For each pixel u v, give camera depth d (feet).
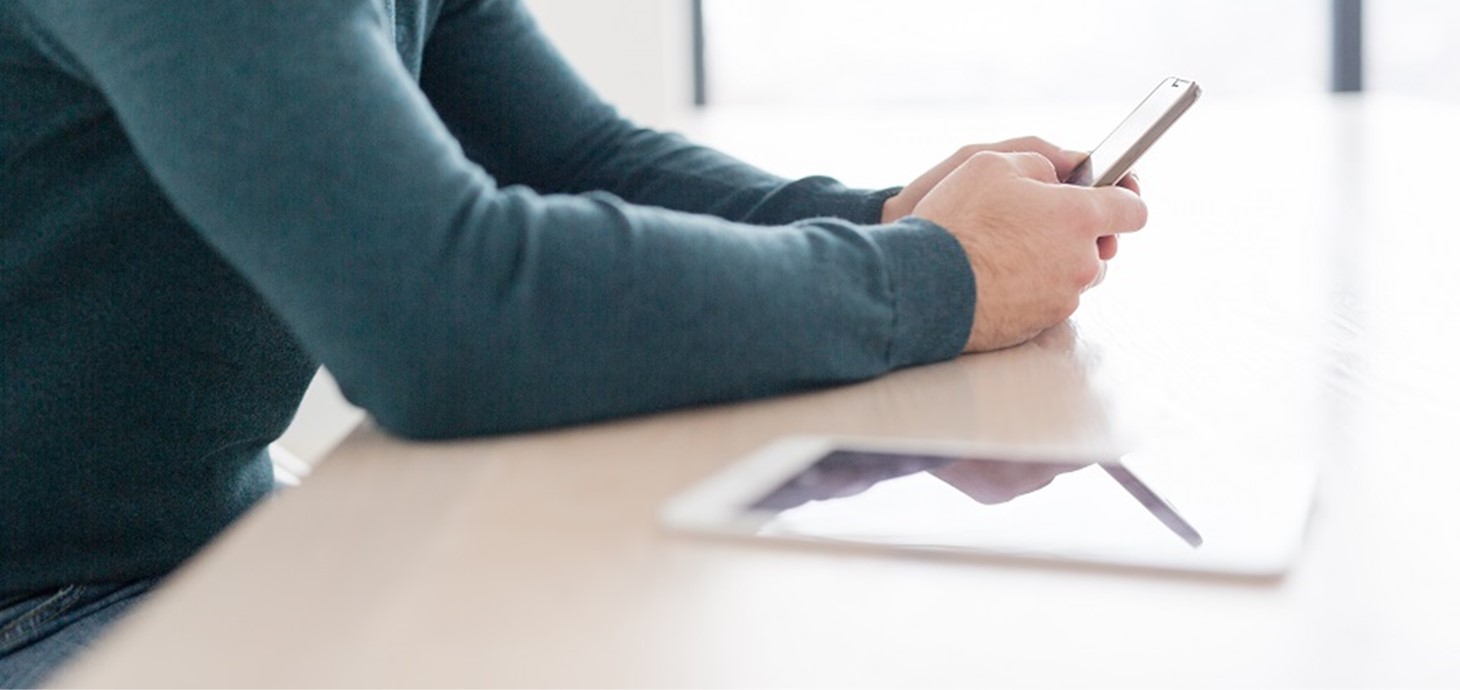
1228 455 2.30
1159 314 3.53
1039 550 1.79
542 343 2.43
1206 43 17.49
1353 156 7.18
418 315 2.38
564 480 2.19
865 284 2.83
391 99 2.49
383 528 1.95
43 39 2.86
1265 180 6.42
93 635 3.34
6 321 3.13
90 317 3.18
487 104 4.36
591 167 4.36
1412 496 2.07
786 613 1.63
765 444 2.39
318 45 2.45
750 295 2.63
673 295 2.54
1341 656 1.52
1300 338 3.21
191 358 3.32
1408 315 3.43
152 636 1.58
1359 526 1.94
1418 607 1.65
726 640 1.56
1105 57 17.72
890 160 7.77
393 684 1.45
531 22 4.50
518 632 1.58
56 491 3.31
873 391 2.78
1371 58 16.55
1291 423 2.50
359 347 2.39
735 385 2.63
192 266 3.21
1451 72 17.10
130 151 3.06
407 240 2.39
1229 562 1.75
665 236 2.59
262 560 1.82
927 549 1.82
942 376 2.90
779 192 4.09
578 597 1.69
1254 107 11.48
